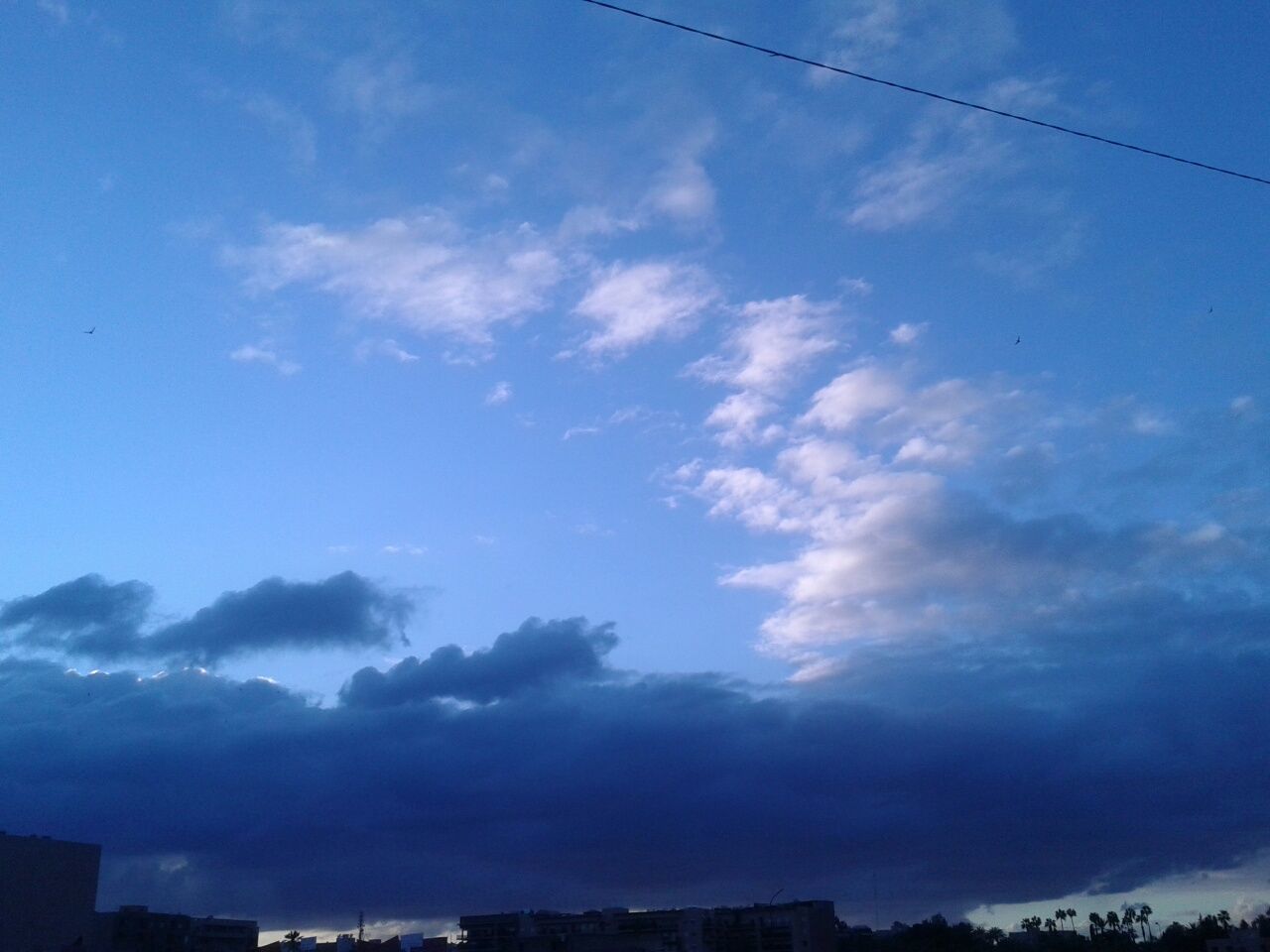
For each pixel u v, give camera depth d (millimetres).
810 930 112438
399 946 121625
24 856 93000
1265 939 140750
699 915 114750
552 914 119250
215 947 122188
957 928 148125
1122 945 158000
